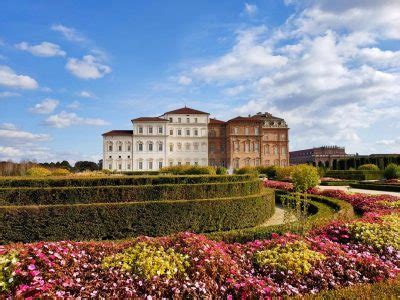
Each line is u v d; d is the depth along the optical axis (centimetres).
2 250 548
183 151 7562
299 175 2098
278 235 750
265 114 8369
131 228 1056
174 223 1099
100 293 486
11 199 1049
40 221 989
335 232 761
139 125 7369
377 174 4422
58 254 547
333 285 528
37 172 2625
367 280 548
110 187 1116
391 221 851
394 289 474
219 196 1278
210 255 559
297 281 530
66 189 1079
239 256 617
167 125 7456
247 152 7500
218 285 519
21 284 476
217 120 8025
